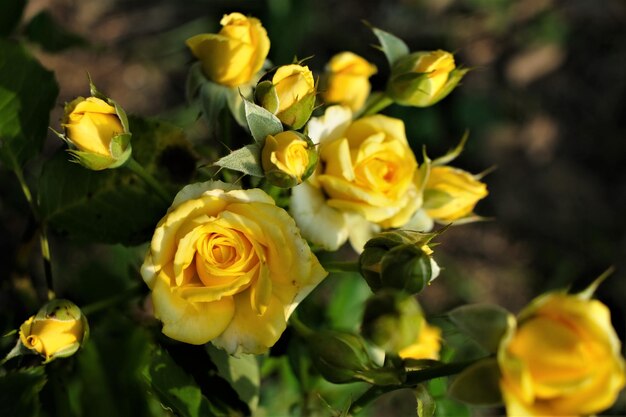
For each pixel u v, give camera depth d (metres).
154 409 0.52
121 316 0.54
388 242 0.46
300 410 0.59
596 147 1.09
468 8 1.13
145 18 1.01
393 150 0.49
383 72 0.77
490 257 1.02
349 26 1.07
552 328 0.41
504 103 1.09
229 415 0.50
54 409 0.51
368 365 0.47
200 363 0.50
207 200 0.44
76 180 0.52
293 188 0.48
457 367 0.44
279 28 0.88
